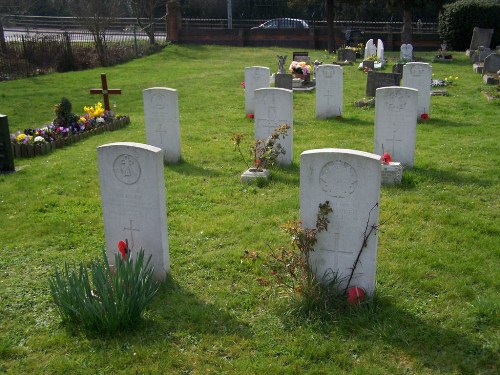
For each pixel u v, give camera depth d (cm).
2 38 1303
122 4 2131
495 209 393
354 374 220
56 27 1989
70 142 615
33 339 248
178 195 434
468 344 237
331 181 261
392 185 443
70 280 253
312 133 644
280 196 429
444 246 334
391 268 305
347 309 261
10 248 347
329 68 707
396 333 244
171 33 1742
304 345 239
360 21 1961
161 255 295
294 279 279
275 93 495
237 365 227
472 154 532
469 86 970
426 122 696
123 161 288
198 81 1057
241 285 294
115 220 300
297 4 1758
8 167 509
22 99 908
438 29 1727
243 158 502
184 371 225
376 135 493
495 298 271
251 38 1761
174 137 524
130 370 225
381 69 1221
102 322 246
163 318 262
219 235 360
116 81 1093
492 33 1502
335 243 269
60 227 378
